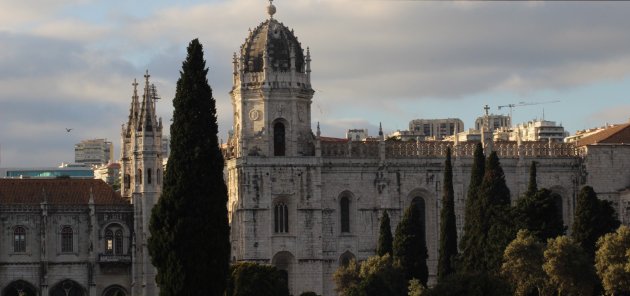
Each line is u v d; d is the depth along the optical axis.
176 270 165.88
